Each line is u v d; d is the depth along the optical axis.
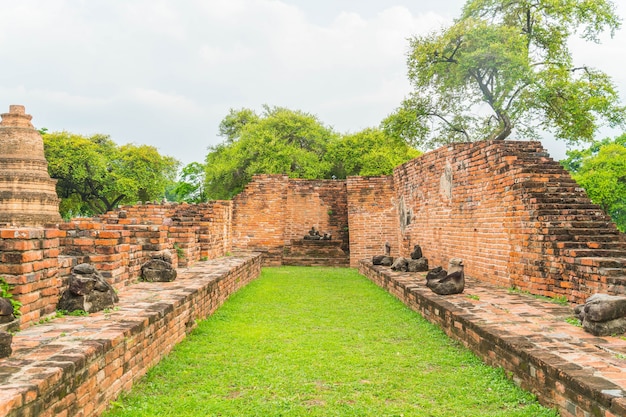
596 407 3.68
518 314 6.91
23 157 20.55
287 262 21.67
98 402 4.23
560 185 9.45
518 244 9.53
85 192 40.47
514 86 17.77
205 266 12.39
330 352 6.52
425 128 21.33
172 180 42.97
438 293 8.82
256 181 21.88
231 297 11.24
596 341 5.27
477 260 11.46
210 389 5.06
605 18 18.91
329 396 4.91
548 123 19.20
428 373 5.62
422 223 15.79
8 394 3.05
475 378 5.39
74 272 6.02
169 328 6.43
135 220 14.33
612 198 23.80
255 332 7.63
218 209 15.88
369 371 5.73
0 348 3.85
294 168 30.78
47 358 3.88
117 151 40.22
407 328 8.00
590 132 18.73
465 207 12.20
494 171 10.59
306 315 9.20
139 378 5.26
